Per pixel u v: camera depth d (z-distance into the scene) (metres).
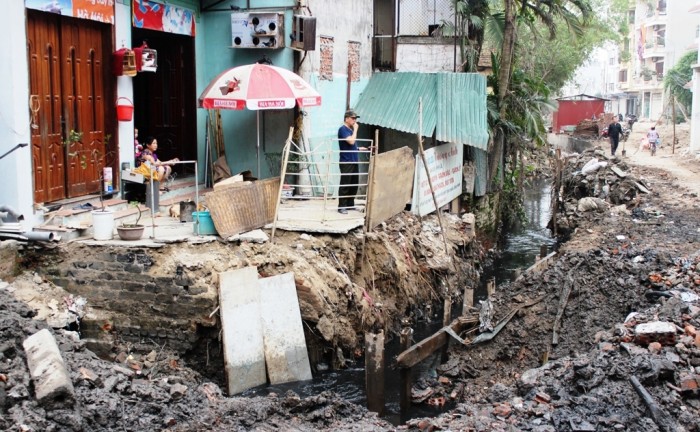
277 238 12.62
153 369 10.41
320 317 11.42
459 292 15.75
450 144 18.30
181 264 10.80
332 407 8.46
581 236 16.91
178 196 14.74
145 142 16.17
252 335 10.84
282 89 13.94
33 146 11.25
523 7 23.39
